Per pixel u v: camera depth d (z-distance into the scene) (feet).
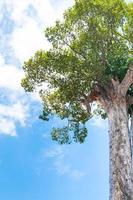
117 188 62.44
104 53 73.77
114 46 73.92
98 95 75.31
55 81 77.61
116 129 68.69
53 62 75.56
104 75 73.92
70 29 74.08
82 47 73.41
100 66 73.61
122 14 72.90
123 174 63.52
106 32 73.05
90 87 76.07
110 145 67.97
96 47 73.20
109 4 72.08
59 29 74.49
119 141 67.10
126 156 65.46
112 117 70.54
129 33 72.84
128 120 73.97
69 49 75.51
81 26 73.77
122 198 61.36
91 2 72.43
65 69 75.41
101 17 72.95
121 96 72.43
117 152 65.98
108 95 73.56
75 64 74.64
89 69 74.18
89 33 72.90
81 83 76.48
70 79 76.69
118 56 73.92
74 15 73.41
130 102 75.20
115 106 71.61
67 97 79.30
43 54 76.48
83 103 77.41
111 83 74.08
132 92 76.38
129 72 71.67
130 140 70.59
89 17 72.90
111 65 73.61
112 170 64.85
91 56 73.36
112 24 72.90
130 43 73.97
